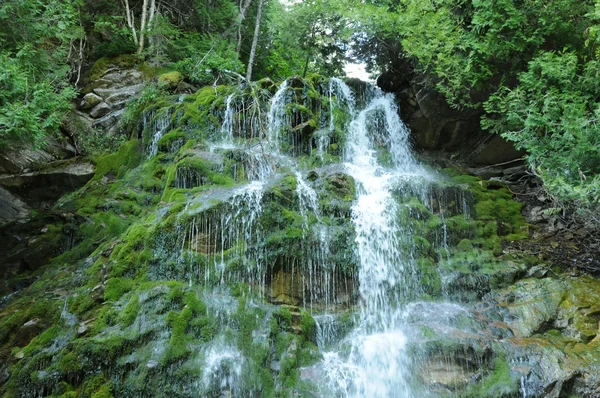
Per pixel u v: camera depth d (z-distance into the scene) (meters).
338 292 6.46
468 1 8.51
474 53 8.22
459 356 5.46
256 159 8.14
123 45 12.28
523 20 7.43
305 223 6.68
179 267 6.02
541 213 8.37
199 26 14.68
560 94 6.97
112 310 5.55
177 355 5.04
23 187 8.58
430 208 7.94
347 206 7.15
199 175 7.69
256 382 5.08
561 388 5.15
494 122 8.25
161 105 9.94
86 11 12.70
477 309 6.45
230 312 5.57
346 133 9.83
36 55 7.70
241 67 13.12
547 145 6.90
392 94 11.33
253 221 6.52
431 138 10.74
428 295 6.67
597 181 5.96
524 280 6.87
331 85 10.68
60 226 7.49
